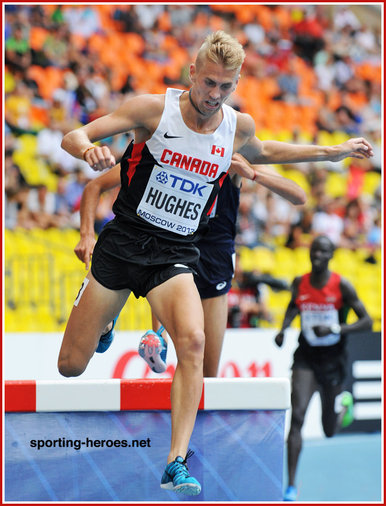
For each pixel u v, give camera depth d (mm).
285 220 23297
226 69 6562
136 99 7074
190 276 7184
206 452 8055
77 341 7715
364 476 15312
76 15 24594
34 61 22828
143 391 7945
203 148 7117
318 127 27625
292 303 14344
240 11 28359
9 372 15961
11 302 17781
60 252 19203
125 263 7387
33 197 20281
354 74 29422
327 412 14578
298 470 15711
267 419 8133
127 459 8016
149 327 17969
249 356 17828
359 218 25141
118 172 9672
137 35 25672
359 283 23812
